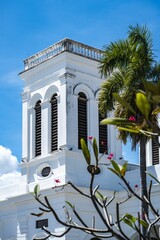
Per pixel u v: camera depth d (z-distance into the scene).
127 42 27.36
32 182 38.34
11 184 40.75
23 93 40.81
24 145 39.69
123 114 25.75
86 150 7.48
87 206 34.97
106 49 27.66
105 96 27.75
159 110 6.81
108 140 38.53
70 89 37.09
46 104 38.56
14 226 38.34
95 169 7.55
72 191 34.38
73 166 36.19
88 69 38.56
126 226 34.12
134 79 26.34
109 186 37.12
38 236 35.44
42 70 39.38
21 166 39.47
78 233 34.00
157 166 34.78
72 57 37.72
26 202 37.06
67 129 36.41
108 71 27.81
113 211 35.34
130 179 36.25
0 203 39.56
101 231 7.61
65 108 36.72
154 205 32.78
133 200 34.56
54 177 36.41
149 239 7.79
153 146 40.00
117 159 38.50
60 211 34.09
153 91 6.38
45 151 37.88
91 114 37.97
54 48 38.69
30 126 39.66
